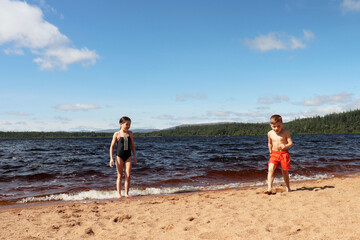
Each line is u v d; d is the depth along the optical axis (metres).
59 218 4.09
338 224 2.98
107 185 7.70
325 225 2.99
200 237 2.92
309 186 6.26
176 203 5.06
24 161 14.27
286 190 5.59
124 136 6.41
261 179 8.59
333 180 7.29
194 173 9.66
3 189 7.18
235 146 30.17
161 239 2.96
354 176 8.80
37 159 15.55
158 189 7.14
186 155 17.56
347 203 4.06
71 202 5.74
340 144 30.78
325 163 11.75
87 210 4.66
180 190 7.03
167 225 3.47
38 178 8.85
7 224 3.78
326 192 5.15
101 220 3.92
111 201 5.64
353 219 3.14
